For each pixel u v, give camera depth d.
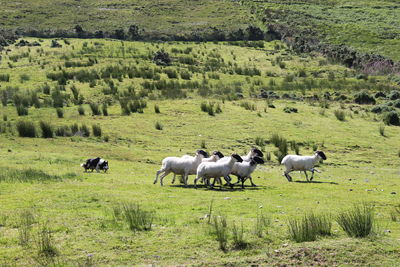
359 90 46.56
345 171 23.25
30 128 28.22
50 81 43.62
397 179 21.38
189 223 11.96
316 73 54.09
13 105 35.34
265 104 39.03
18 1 93.56
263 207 13.84
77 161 22.23
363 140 30.42
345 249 9.73
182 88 43.66
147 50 61.38
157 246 10.34
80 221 11.93
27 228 11.27
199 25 82.31
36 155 22.91
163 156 24.94
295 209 13.66
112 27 79.69
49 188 15.78
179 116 33.91
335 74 54.41
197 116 34.06
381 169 24.16
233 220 12.27
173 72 48.84
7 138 27.11
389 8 107.81
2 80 43.38
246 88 45.62
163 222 11.99
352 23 91.25
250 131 31.14
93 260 9.50
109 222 11.91
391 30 87.12
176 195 15.54
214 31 75.88
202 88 43.47
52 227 11.38
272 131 31.38
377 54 69.12
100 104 36.66
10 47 61.56
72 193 15.05
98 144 26.95
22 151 23.95
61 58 53.19
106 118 32.84
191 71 51.38
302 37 75.94
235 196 15.59
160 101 38.22
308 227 10.92
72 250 10.02
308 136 30.62
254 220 12.27
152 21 85.12
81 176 18.50
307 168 19.83
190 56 59.03
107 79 44.22
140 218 12.00
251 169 17.78
